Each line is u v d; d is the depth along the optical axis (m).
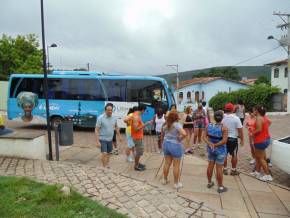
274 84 50.44
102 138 8.08
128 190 6.21
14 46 39.94
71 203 5.17
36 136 8.48
